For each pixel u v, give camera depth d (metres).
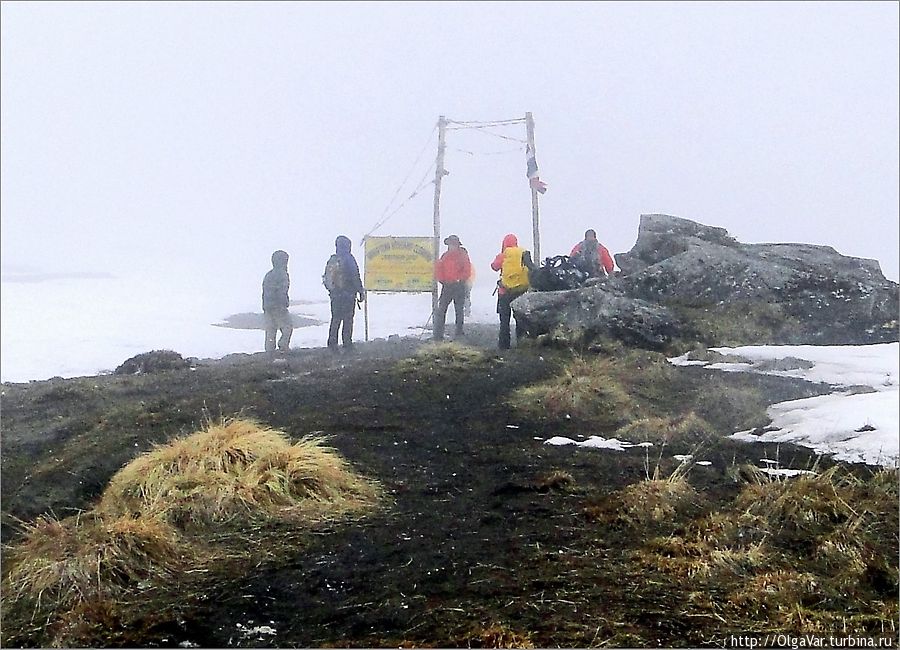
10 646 4.41
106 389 9.88
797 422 7.68
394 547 5.23
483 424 8.02
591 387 8.81
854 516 5.41
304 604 4.61
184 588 4.85
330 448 7.02
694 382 9.27
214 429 6.86
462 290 14.34
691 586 4.70
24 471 6.98
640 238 14.39
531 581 4.76
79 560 4.96
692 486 6.16
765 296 12.03
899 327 11.55
